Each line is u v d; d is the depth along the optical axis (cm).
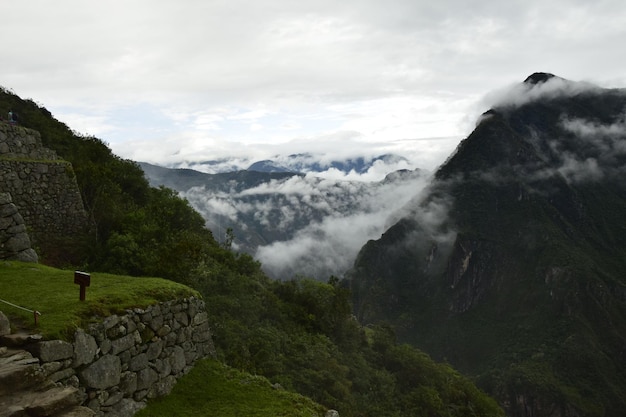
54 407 712
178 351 1145
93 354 888
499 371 15562
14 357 756
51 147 3008
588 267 19050
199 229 3922
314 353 3225
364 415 3166
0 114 2973
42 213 1953
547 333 17212
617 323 17062
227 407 1063
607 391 14100
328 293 4788
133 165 3319
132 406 962
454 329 19725
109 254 1994
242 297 3062
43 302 961
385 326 6625
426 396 4456
